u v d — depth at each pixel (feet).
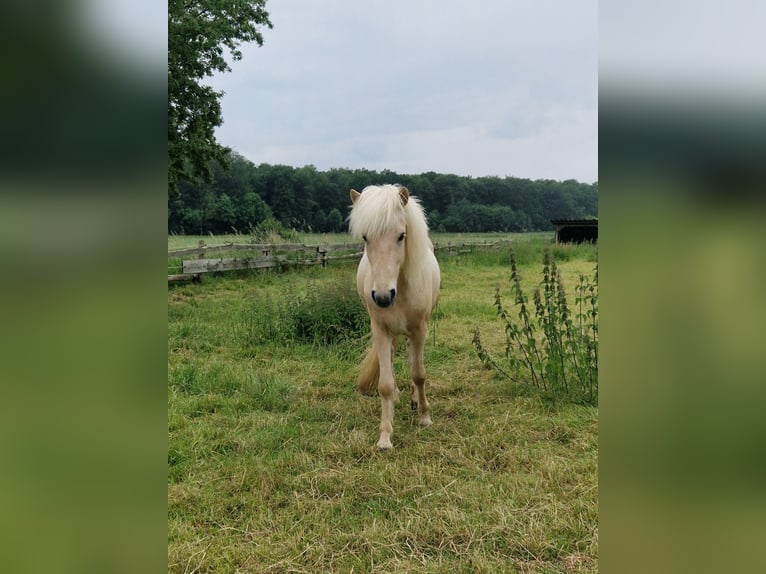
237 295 24.95
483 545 6.77
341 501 7.91
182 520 7.54
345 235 47.88
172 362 14.64
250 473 8.75
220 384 13.02
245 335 17.17
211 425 10.66
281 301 20.99
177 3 32.27
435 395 12.48
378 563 6.55
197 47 33.53
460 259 43.01
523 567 6.36
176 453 9.36
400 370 14.35
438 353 15.65
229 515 7.72
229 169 38.34
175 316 20.07
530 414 10.95
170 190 37.11
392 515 7.52
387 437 9.87
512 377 13.43
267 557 6.72
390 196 9.50
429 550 6.80
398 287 10.16
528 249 46.70
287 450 9.55
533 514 7.36
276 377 13.26
